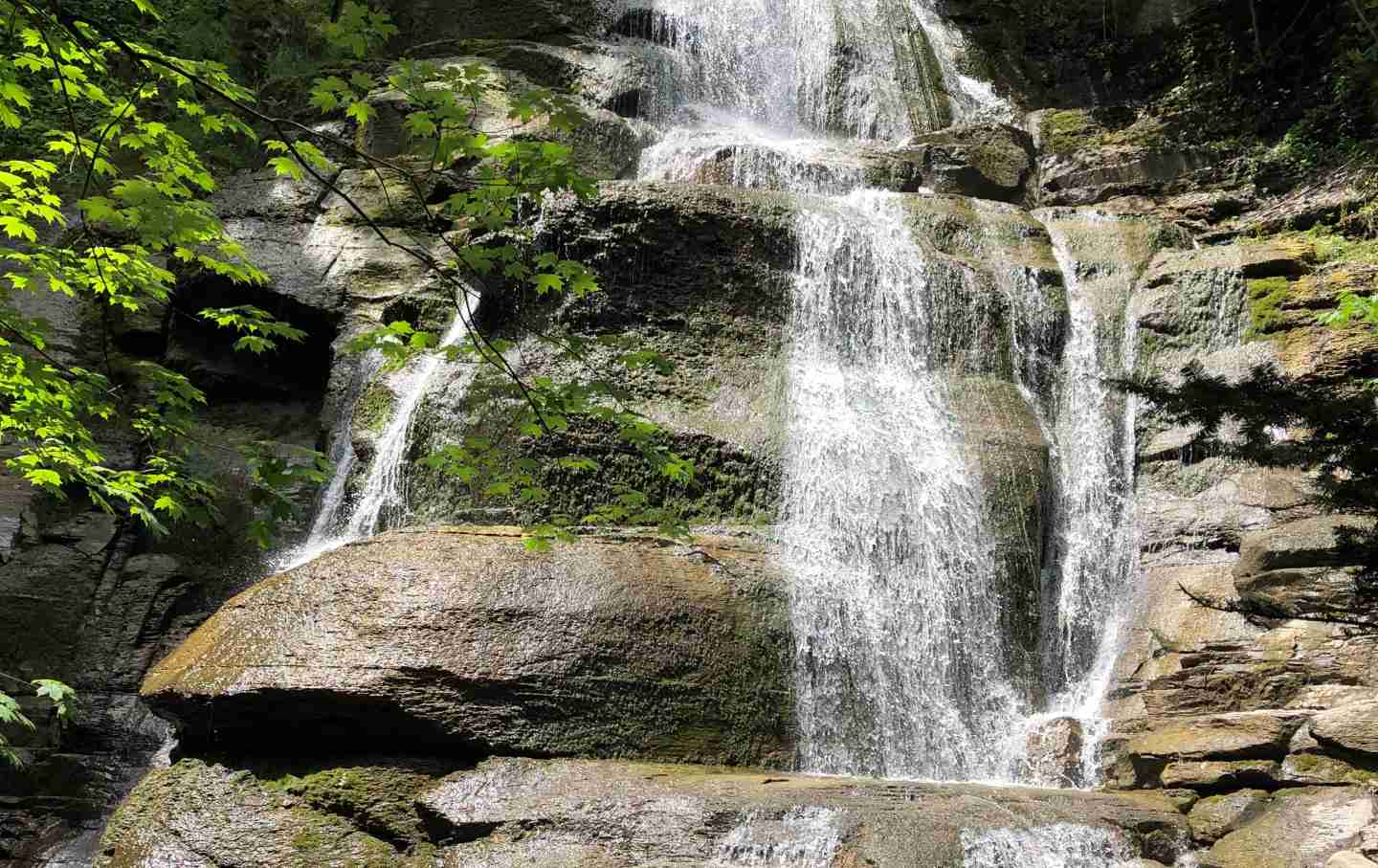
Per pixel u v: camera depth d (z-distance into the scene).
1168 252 12.88
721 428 10.97
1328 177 14.09
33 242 7.89
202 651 8.30
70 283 8.34
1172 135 16.31
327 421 13.28
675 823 6.77
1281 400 6.07
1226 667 8.85
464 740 7.66
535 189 5.94
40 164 7.62
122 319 13.98
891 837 6.53
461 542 8.88
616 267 11.94
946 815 6.81
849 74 18.47
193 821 7.57
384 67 16.77
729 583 9.25
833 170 15.35
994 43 20.34
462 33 18.58
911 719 9.42
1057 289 12.80
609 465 10.56
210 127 6.71
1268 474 10.42
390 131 15.70
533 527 7.55
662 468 6.73
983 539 10.48
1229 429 10.59
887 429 11.21
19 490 12.66
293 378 14.58
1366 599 6.95
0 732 10.93
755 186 14.99
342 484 12.44
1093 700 9.90
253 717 7.81
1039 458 11.25
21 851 10.19
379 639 7.94
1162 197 15.61
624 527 9.82
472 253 5.92
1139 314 12.32
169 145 6.97
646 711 8.25
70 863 10.07
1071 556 11.08
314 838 7.32
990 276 12.67
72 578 12.07
